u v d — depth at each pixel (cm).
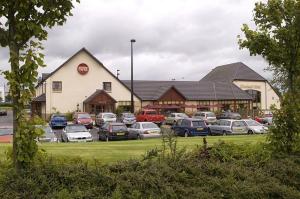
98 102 6225
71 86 6312
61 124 5006
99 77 6450
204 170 704
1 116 7825
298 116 932
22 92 592
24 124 597
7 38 611
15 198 551
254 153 882
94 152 1433
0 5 597
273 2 1051
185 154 792
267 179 718
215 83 7438
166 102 6756
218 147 882
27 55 596
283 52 1058
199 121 3681
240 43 1117
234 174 712
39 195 560
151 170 650
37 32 602
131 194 590
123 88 6575
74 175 601
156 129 3322
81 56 6359
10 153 688
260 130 3578
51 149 1552
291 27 1034
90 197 570
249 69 8294
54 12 621
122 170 672
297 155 904
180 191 623
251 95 7819
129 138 3269
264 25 1081
